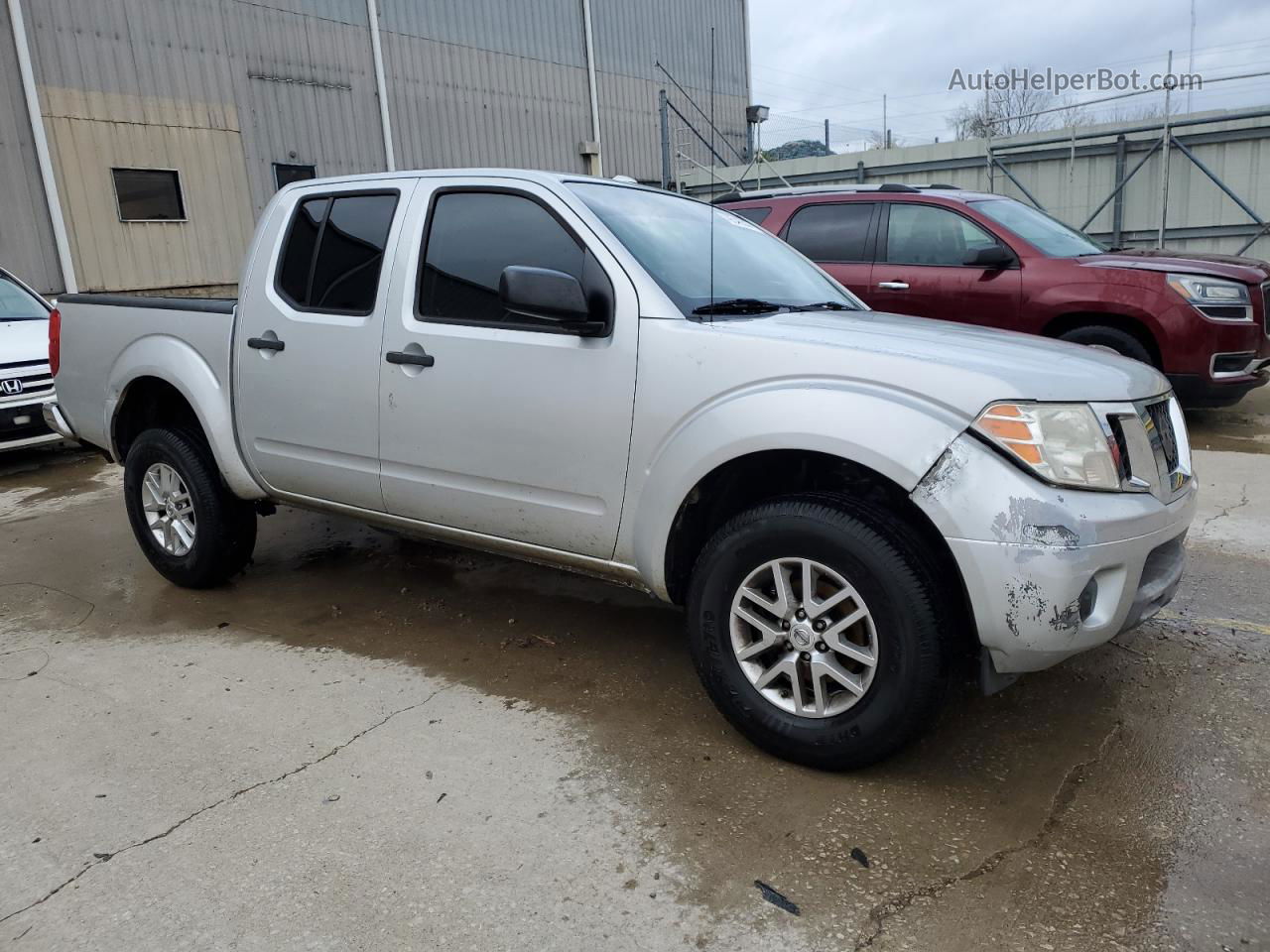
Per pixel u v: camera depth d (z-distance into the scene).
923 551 2.54
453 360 3.32
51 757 2.92
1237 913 2.14
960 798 2.62
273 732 3.05
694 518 3.01
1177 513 2.69
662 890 2.25
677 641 3.77
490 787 2.71
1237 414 8.12
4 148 12.80
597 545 3.12
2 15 12.66
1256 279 6.55
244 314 3.97
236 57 15.25
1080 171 13.34
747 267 3.63
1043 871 2.30
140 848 2.44
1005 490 2.41
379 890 2.27
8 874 2.35
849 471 2.79
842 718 2.66
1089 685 3.28
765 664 2.86
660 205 3.71
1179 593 4.11
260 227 4.04
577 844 2.44
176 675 3.50
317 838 2.47
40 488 6.83
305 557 4.91
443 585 4.45
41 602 4.35
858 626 2.66
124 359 4.38
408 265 3.50
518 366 3.17
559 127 20.86
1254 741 2.89
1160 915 2.14
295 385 3.78
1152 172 12.70
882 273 7.28
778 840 2.44
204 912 2.19
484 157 19.38
